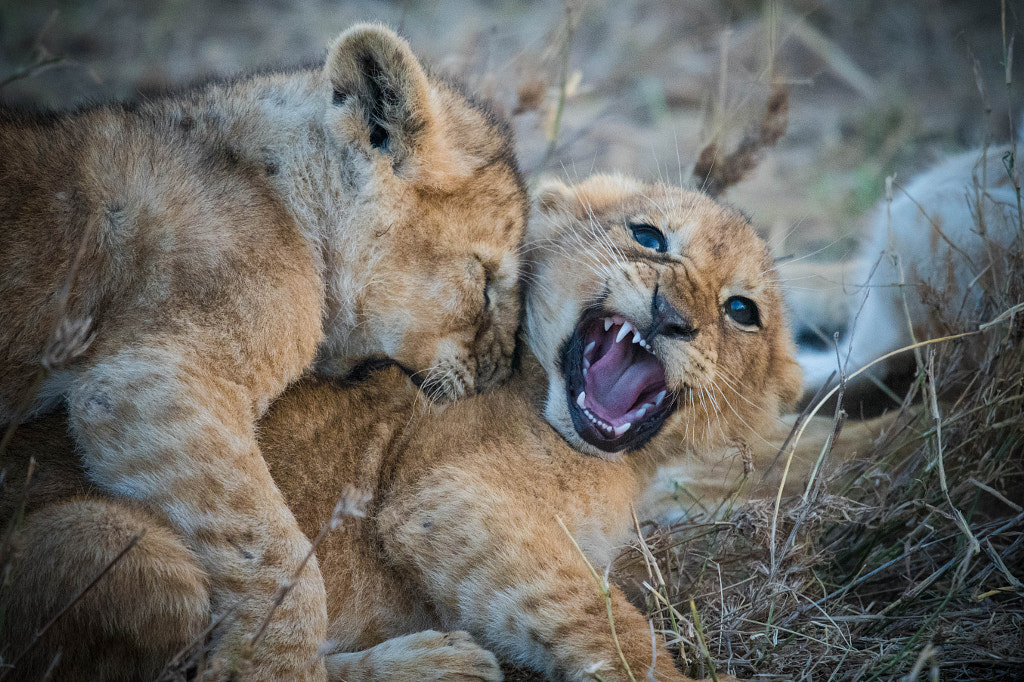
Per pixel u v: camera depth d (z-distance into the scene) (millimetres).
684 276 7852
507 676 6633
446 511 6836
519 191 8266
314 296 7246
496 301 7957
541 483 7223
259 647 5809
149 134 7117
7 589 5020
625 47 14930
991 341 8164
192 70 13070
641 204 8570
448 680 6250
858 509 7016
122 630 5426
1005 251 8727
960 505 7625
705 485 8352
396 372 7648
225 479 6129
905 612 7098
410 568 6852
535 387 7969
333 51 7414
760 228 12062
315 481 6785
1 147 6652
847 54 15672
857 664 6477
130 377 6238
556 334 8039
